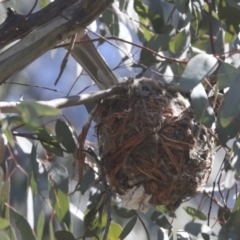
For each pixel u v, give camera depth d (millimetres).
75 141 6543
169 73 6914
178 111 5941
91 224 6734
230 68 5293
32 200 6629
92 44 6738
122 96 6055
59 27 5609
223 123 5219
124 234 6570
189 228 6453
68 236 6297
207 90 6004
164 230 6465
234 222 5832
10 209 7152
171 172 5855
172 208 6133
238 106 5180
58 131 6465
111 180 6035
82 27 5637
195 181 5953
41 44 5605
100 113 6141
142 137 5820
